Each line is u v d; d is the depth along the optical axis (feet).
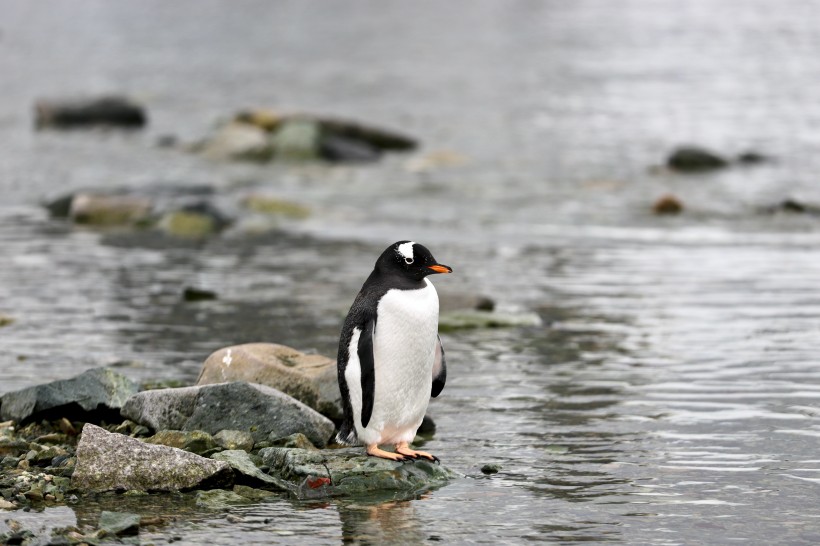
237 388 45.50
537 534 35.91
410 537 35.78
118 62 243.19
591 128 159.74
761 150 142.31
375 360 41.01
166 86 210.59
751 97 183.73
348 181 125.70
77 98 169.89
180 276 80.94
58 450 43.11
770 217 104.01
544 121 166.09
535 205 110.73
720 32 268.62
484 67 224.33
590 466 42.47
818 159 135.85
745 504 38.27
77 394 46.85
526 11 327.47
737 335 62.90
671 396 51.49
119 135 160.15
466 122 167.12
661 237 95.14
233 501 39.14
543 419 48.47
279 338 62.95
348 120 148.77
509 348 61.11
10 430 45.52
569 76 209.15
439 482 41.01
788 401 50.29
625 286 76.84
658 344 61.31
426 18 318.86
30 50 263.08
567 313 69.36
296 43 271.69
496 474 41.86
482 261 85.97
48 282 78.69
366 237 96.07
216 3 359.25
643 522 36.78
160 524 36.78
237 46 268.21
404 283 41.50
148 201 104.01
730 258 86.12
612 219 103.55
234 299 73.31
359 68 228.63
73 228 99.86
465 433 46.70
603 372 55.93
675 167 130.31
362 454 42.47
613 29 281.33
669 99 183.11
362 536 35.88
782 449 43.96
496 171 130.31
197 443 43.14
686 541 35.17
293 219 104.47
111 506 38.42
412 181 124.98
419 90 199.52
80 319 67.97
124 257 87.86
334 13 332.80
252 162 138.31
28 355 59.41
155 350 60.39
